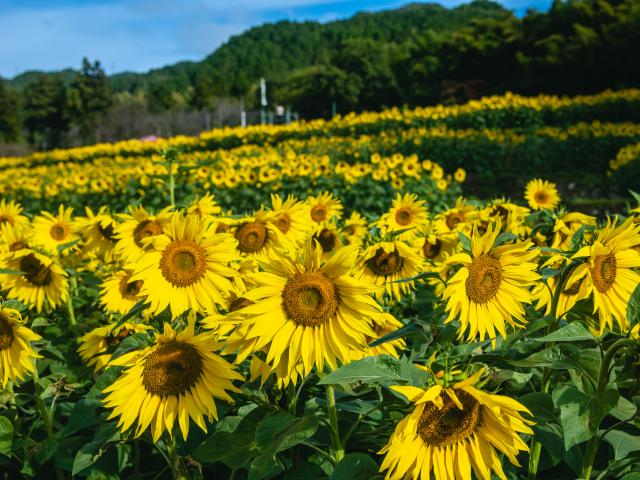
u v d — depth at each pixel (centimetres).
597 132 1797
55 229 459
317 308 212
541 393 224
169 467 260
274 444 203
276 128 2420
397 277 377
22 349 267
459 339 243
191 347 227
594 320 248
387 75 6500
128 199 1256
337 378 187
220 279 272
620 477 222
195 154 1806
